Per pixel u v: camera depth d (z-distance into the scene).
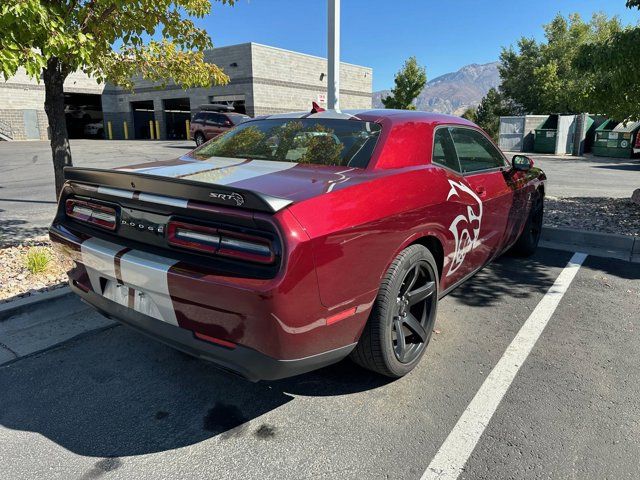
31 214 7.75
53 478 2.30
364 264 2.62
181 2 4.83
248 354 2.35
